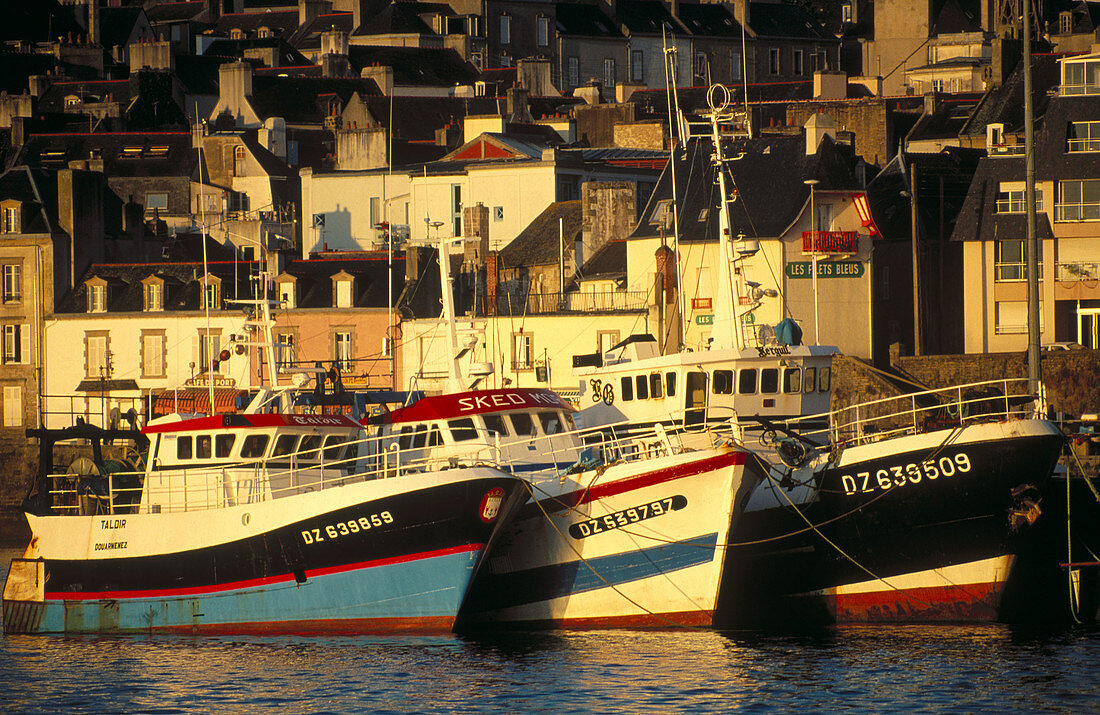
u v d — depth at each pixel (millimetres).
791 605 131000
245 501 135625
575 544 129000
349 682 115812
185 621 133250
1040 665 117312
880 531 129000
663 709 108000
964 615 130000
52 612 138375
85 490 141750
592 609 129375
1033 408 133375
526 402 138000
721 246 145500
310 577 128875
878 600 130500
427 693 112688
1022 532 127438
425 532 125688
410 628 127812
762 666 117500
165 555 134125
